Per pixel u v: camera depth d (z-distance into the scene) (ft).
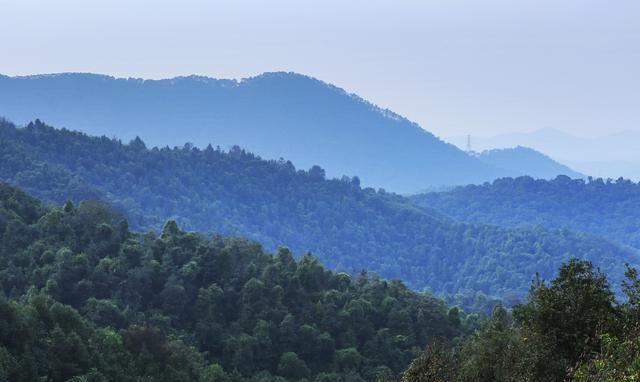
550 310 96.73
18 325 187.01
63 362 190.08
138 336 220.84
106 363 198.80
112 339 208.44
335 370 262.26
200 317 268.00
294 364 255.91
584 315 95.14
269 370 260.21
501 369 96.73
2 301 188.44
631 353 73.46
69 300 252.01
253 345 258.78
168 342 232.73
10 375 173.17
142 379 204.95
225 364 254.27
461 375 102.12
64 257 262.67
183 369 222.48
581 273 100.68
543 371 92.22
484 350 101.04
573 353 94.53
